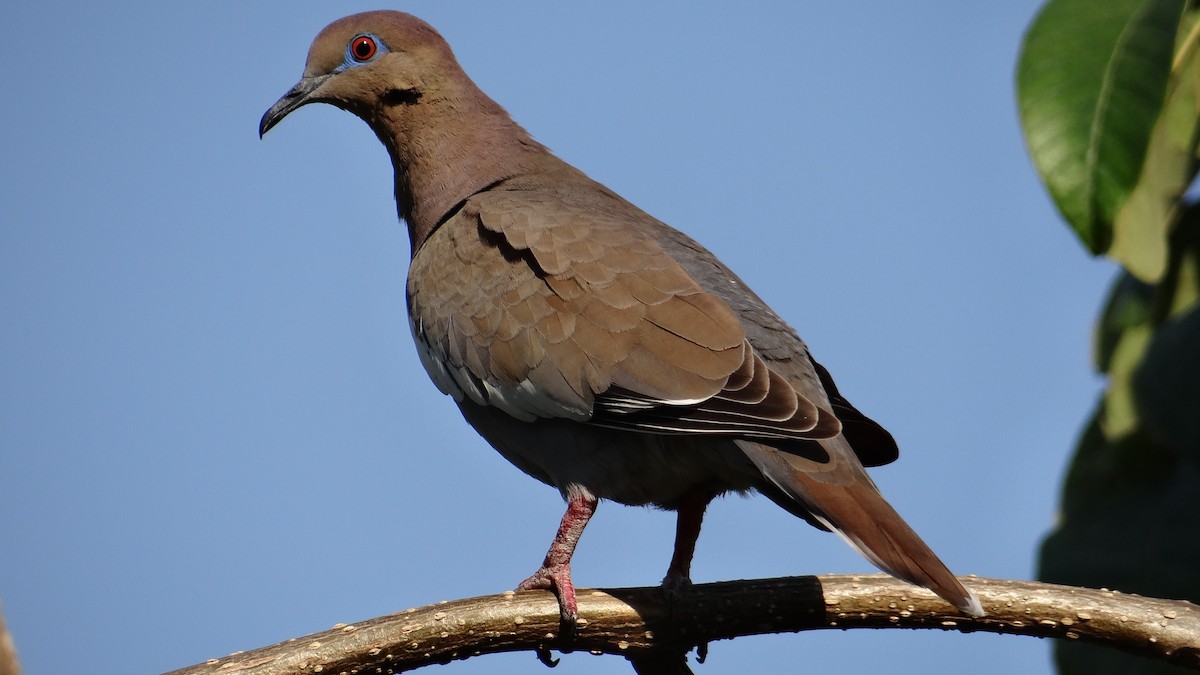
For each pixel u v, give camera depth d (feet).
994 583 27.61
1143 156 27.50
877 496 27.73
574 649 27.91
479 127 39.65
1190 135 31.63
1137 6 28.48
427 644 26.58
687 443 30.42
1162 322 39.75
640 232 33.17
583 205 34.60
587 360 30.96
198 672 25.09
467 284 33.40
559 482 32.24
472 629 27.02
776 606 27.84
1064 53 28.40
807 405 28.84
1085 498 39.22
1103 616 27.09
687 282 31.58
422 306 34.24
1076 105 27.91
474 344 32.76
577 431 31.58
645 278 31.60
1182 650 26.86
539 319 31.86
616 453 31.24
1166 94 27.73
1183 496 37.60
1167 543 37.29
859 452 33.09
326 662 25.72
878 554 26.27
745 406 29.09
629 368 30.53
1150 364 35.91
